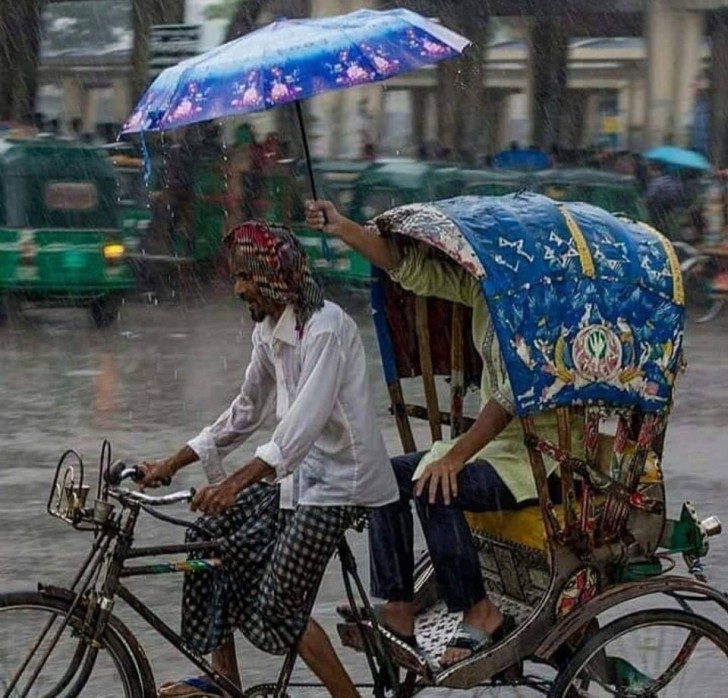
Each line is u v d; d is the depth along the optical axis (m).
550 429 6.02
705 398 15.44
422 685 6.07
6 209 21.06
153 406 14.73
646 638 6.34
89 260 21.03
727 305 22.69
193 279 23.75
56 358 18.06
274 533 5.89
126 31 23.47
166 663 7.57
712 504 10.92
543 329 5.79
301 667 7.55
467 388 6.88
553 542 5.90
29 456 12.37
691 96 24.75
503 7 24.55
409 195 23.72
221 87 5.71
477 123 24.44
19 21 23.42
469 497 5.95
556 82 24.75
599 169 24.48
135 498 5.64
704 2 24.39
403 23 5.98
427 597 6.52
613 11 24.75
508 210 5.97
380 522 6.15
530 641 5.89
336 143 23.81
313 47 5.77
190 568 5.75
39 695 5.89
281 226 5.86
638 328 5.93
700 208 23.58
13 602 5.60
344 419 5.79
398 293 6.59
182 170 23.61
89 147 21.52
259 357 6.00
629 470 5.99
